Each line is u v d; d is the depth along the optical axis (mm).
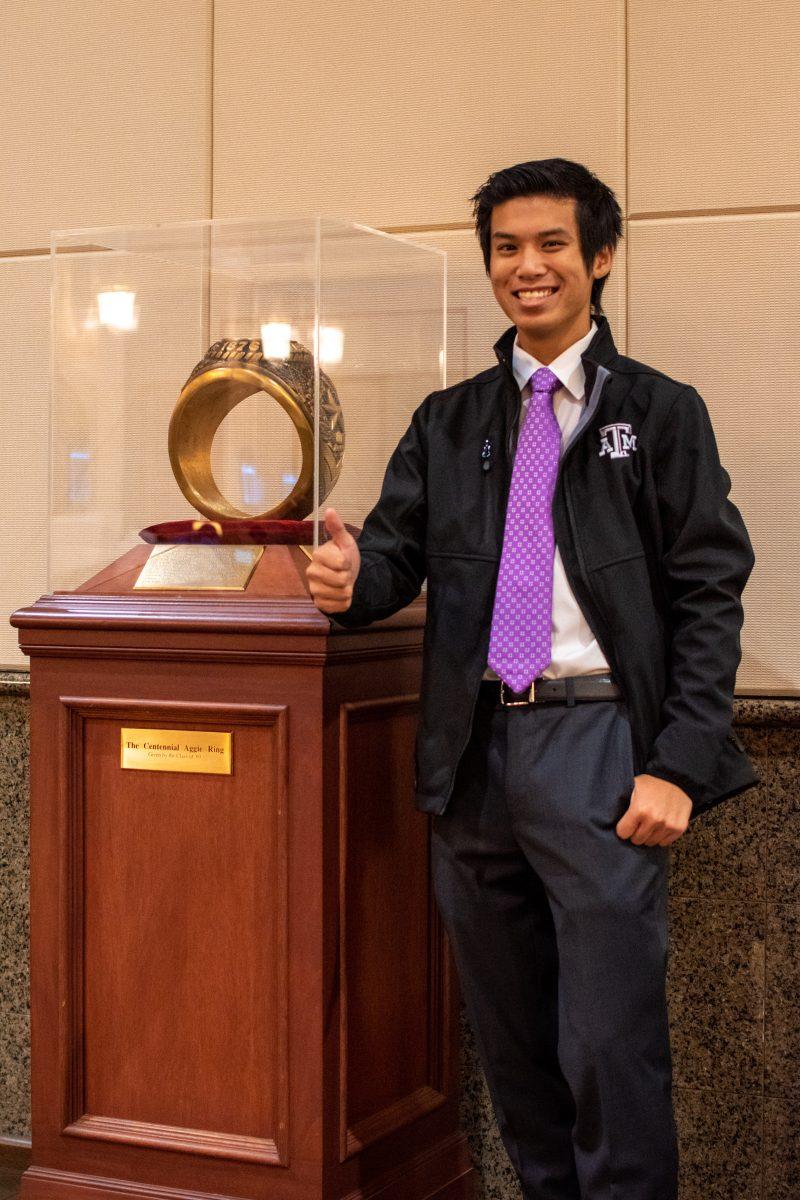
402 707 2156
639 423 1812
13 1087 2678
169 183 2596
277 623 1905
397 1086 2160
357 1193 2027
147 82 2602
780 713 2232
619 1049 1745
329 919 1954
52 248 2127
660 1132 1762
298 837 1940
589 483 1821
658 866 1798
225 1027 2012
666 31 2314
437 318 2316
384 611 1936
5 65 2693
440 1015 2264
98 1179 2078
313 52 2506
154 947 2049
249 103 2545
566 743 1805
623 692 1801
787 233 2266
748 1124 2299
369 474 2176
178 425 2129
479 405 1952
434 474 1942
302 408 2000
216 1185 2012
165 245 2084
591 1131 1785
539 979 1992
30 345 2684
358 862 2039
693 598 1767
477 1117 2430
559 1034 1854
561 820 1775
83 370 2148
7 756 2637
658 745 1746
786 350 2271
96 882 2078
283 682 1938
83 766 2080
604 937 1748
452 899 1958
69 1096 2088
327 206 2506
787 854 2266
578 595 1805
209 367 2049
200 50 2566
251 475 2119
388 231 2473
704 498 1762
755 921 2285
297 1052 1956
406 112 2455
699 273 2307
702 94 2301
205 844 2012
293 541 2057
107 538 2188
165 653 1990
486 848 1906
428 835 2244
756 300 2283
